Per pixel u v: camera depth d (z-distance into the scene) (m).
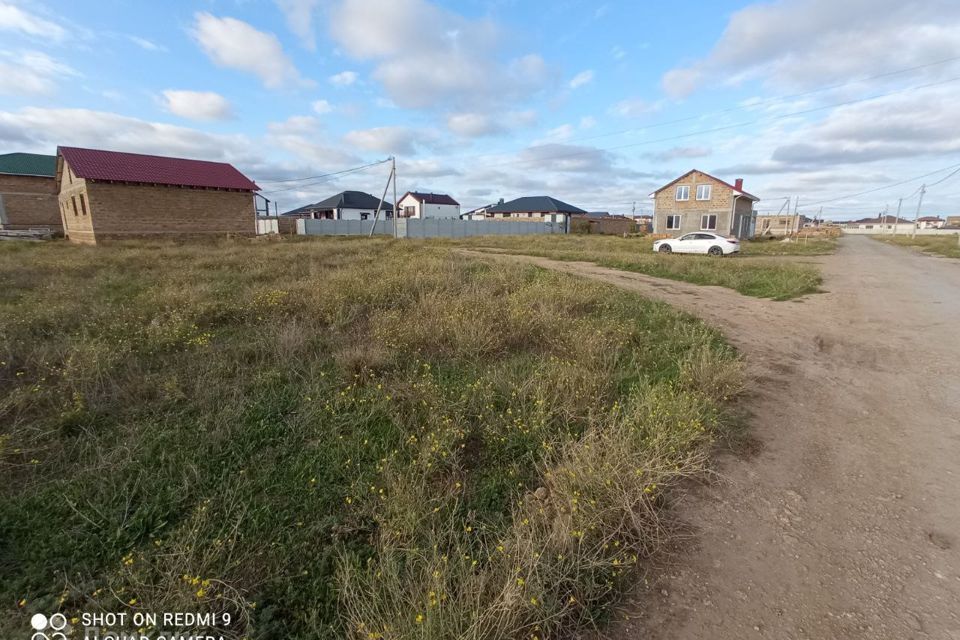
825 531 2.58
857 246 32.53
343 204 58.25
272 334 5.71
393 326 5.93
